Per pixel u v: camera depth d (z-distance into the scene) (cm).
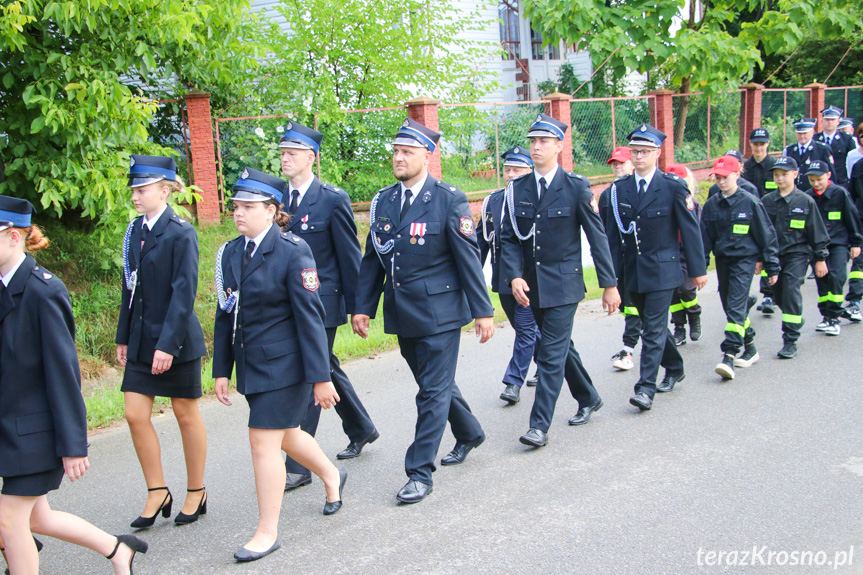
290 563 388
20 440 328
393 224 472
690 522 411
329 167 1162
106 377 742
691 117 1742
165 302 427
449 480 484
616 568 367
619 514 424
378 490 474
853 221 801
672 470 481
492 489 467
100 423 619
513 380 643
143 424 430
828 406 585
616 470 486
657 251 605
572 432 561
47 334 331
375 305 493
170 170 436
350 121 1207
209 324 830
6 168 773
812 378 659
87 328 782
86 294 828
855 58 2383
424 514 436
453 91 1408
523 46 2170
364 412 532
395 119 1209
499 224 571
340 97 1289
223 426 606
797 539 389
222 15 933
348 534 416
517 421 597
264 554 394
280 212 418
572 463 502
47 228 913
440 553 390
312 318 393
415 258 462
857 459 484
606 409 611
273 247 398
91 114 742
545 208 539
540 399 530
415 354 473
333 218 503
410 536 411
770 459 491
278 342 394
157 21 795
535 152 541
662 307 602
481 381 707
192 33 866
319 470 438
